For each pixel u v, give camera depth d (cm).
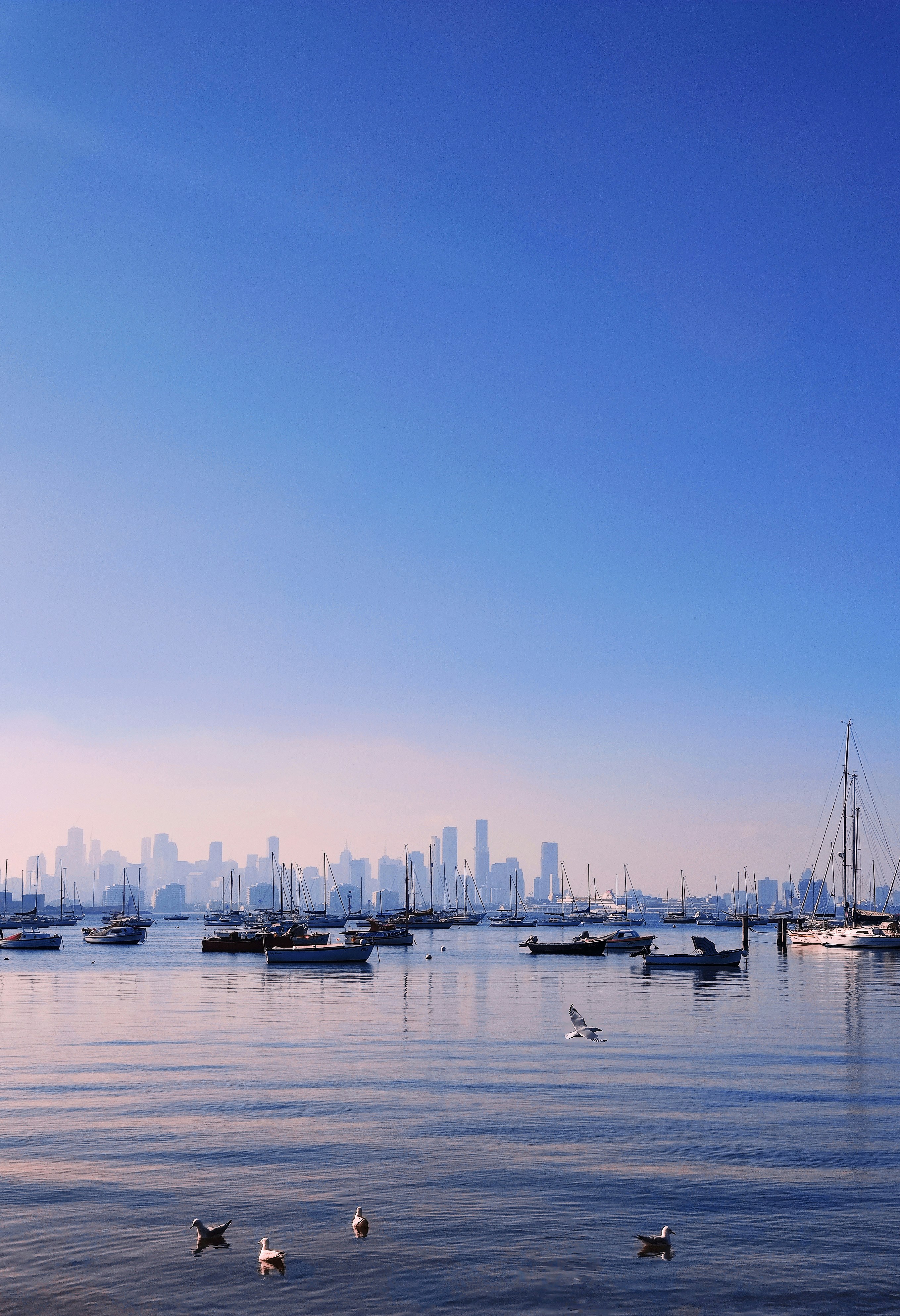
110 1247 2459
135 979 10600
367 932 16675
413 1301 2180
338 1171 3022
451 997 8238
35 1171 3039
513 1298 2192
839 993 8481
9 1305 2166
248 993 8725
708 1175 2969
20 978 10806
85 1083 4347
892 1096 4016
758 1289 2228
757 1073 4509
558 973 11206
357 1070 4631
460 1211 2684
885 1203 2734
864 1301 2173
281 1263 2353
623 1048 5284
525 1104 3872
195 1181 2938
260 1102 3941
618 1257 2391
